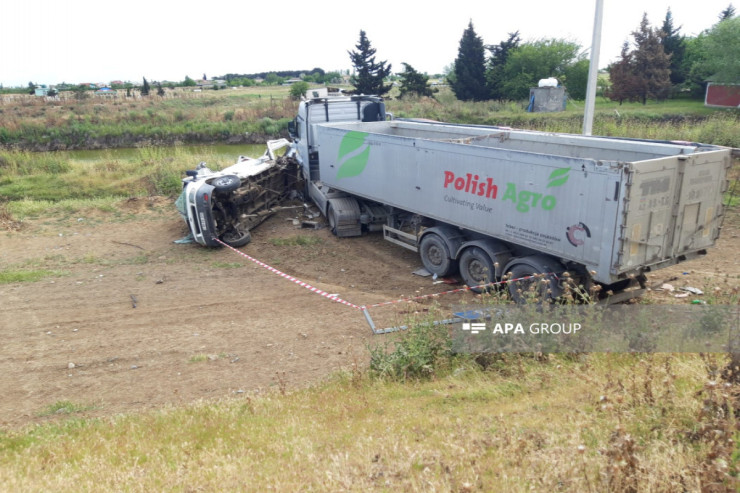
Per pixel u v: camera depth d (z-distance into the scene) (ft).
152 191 60.90
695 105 129.18
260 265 38.68
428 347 23.18
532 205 27.37
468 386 20.40
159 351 26.58
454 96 162.81
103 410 21.70
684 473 11.93
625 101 144.36
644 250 24.08
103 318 30.40
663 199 23.97
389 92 180.55
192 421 19.33
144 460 16.79
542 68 152.66
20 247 43.24
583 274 26.61
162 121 140.26
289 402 20.51
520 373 20.75
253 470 15.12
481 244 30.89
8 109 156.15
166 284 35.35
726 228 39.70
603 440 14.37
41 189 61.87
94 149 126.62
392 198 37.81
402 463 13.89
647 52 135.03
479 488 12.51
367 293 33.37
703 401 14.60
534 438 14.46
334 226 44.68
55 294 33.86
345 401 20.04
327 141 44.42
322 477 13.82
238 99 180.45
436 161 33.19
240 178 44.16
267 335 27.86
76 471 16.08
